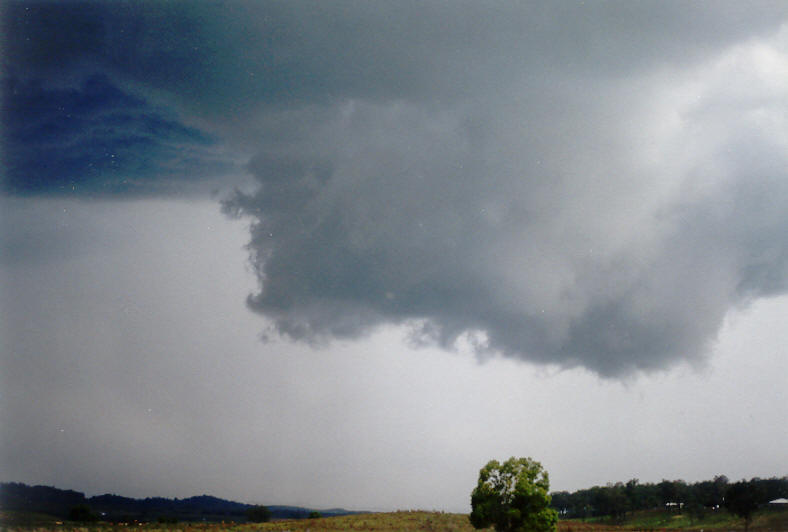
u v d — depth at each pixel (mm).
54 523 83062
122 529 78750
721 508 122125
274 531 78188
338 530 78312
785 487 114375
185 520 101812
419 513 95812
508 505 51062
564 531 98000
